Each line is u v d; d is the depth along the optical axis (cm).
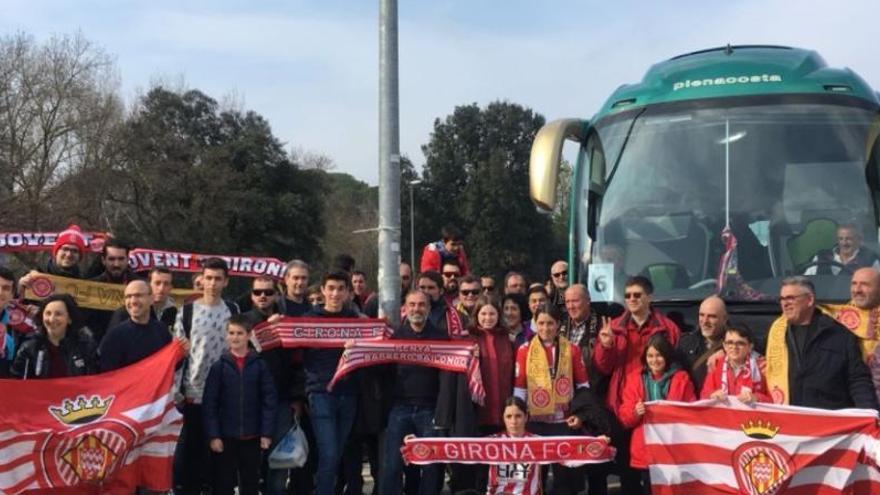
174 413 686
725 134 810
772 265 768
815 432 624
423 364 738
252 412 730
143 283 713
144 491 698
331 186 6244
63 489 655
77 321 707
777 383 647
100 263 915
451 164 7369
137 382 686
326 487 734
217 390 726
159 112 5081
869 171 775
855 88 809
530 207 6712
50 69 3722
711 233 789
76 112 3797
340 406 753
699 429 662
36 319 745
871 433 607
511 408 706
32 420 656
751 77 825
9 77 3634
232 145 5025
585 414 718
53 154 3769
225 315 761
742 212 786
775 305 752
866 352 654
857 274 663
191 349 746
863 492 614
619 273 818
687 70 857
